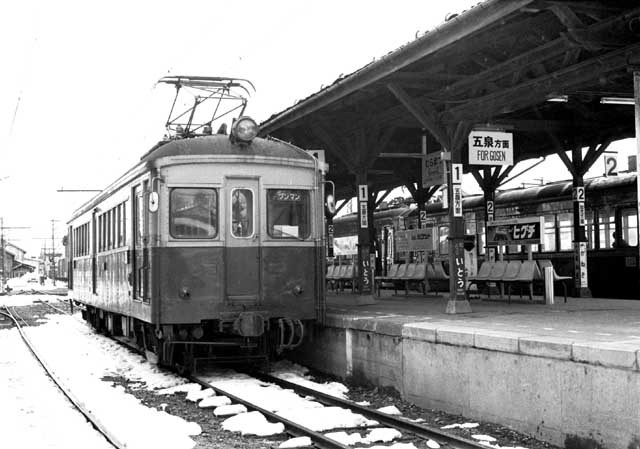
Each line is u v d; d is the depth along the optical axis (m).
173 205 10.36
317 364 11.62
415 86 11.79
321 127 14.65
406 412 8.47
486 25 8.52
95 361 12.83
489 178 17.77
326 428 7.32
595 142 15.09
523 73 10.58
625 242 17.30
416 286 20.08
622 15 8.16
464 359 7.99
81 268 18.45
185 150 10.47
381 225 27.34
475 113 11.27
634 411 5.93
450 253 11.59
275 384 10.30
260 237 10.63
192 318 10.23
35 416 7.98
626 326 8.66
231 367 11.88
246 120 10.62
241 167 10.63
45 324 22.11
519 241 14.23
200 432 7.26
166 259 10.23
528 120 14.26
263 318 10.22
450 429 7.40
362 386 10.16
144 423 7.48
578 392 6.49
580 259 15.43
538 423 6.95
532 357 7.03
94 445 6.59
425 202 20.05
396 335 9.26
